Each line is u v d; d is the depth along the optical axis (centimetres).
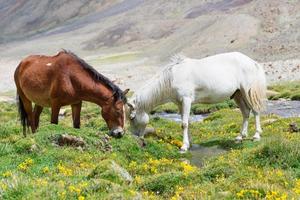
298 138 1777
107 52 9544
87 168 1508
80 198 1066
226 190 1168
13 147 1645
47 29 13412
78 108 1983
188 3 10925
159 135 2089
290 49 7019
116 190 1126
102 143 1750
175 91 1953
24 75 2005
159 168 1558
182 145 1930
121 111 1908
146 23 10456
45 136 1703
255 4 9019
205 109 3653
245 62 2023
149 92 1959
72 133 1731
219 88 1958
